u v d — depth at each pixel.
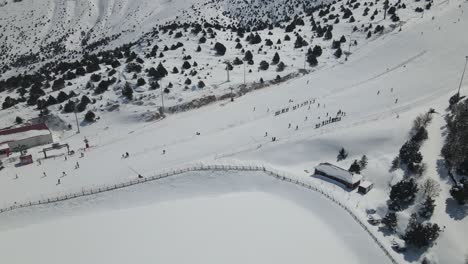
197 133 77.88
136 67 106.06
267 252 46.72
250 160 65.44
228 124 81.12
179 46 124.50
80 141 81.56
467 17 120.69
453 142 60.41
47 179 63.53
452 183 56.03
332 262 44.66
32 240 51.12
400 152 60.84
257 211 54.56
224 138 74.12
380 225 50.38
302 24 150.38
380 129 68.56
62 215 55.97
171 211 55.84
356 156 64.75
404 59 104.19
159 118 88.62
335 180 59.47
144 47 130.75
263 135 73.62
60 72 123.50
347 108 81.31
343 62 112.19
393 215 49.22
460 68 92.81
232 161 64.81
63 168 67.25
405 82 90.50
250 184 60.38
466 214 50.72
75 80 107.75
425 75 92.56
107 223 53.94
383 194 56.56
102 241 50.38
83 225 53.75
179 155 68.62
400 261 43.81
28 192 59.84
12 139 79.06
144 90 97.44
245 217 53.41
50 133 82.06
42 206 56.97
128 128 85.75
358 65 106.81
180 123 84.44
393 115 74.31
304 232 49.81
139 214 55.56
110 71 107.12
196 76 104.31
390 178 58.09
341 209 52.75
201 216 54.25
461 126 62.19
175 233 51.03
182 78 103.31
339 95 89.31
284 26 154.88
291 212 53.91
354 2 159.75
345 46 122.31
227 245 48.34
